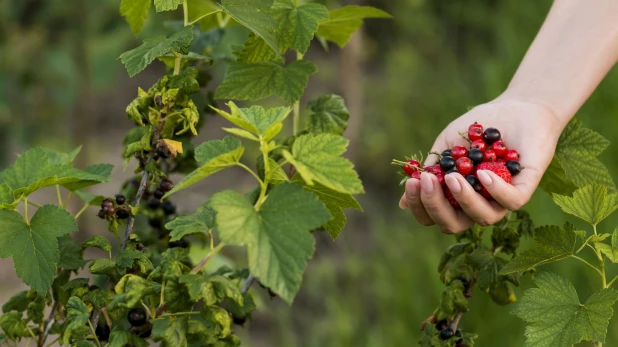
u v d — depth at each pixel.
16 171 1.23
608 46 1.38
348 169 1.14
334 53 3.22
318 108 1.34
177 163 1.37
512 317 1.74
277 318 2.06
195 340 1.19
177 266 1.18
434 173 1.30
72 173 1.23
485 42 3.15
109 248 1.24
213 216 1.21
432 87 2.85
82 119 2.33
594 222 1.23
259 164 1.31
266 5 1.26
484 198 1.30
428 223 1.33
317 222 1.13
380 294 1.93
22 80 2.20
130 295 1.17
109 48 2.36
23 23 2.07
